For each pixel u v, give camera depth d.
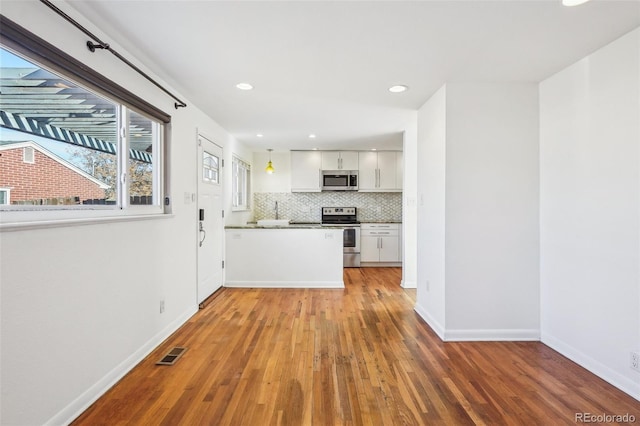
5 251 1.42
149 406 1.94
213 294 4.39
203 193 3.93
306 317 3.53
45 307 1.63
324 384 2.19
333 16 1.88
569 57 2.41
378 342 2.89
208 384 2.18
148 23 1.96
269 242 4.85
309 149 6.56
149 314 2.64
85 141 2.04
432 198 3.26
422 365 2.46
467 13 1.85
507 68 2.61
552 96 2.75
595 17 1.89
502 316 2.94
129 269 2.36
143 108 2.53
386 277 5.62
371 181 6.71
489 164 2.91
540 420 1.83
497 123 2.91
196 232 3.67
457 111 2.91
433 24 1.96
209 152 4.13
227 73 2.71
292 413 1.88
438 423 1.80
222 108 3.70
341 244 4.88
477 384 2.20
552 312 2.78
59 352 1.72
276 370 2.38
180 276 3.24
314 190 6.69
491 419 1.84
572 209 2.54
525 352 2.70
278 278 4.85
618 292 2.16
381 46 2.24
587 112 2.39
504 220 2.93
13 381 1.47
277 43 2.21
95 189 2.14
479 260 2.93
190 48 2.28
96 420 1.81
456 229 2.92
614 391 2.12
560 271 2.68
